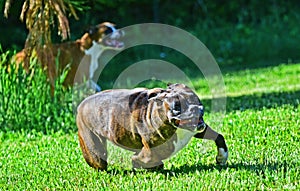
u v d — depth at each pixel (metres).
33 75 12.09
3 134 11.27
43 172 8.35
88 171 8.13
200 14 24.84
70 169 8.32
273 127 9.83
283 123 10.24
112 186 7.39
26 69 12.60
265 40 23.50
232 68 20.81
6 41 20.92
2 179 8.17
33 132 11.34
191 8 24.95
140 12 23.94
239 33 23.92
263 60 22.34
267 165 7.74
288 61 21.34
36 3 11.06
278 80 17.14
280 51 23.39
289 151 8.46
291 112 11.21
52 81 12.40
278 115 10.97
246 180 7.18
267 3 25.14
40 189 7.58
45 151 9.62
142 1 23.77
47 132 11.34
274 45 23.36
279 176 7.24
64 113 11.90
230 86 16.73
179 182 7.29
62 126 11.62
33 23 11.38
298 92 14.64
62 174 8.12
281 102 13.02
